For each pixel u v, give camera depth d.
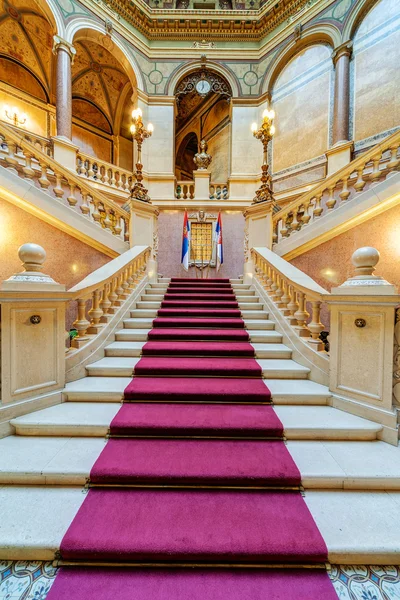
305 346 3.01
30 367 2.31
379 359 2.22
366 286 2.31
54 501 1.60
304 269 4.93
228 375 2.89
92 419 2.16
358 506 1.60
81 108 12.08
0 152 4.29
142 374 2.89
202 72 9.44
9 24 9.02
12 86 10.37
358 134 6.93
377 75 6.57
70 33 7.67
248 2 9.32
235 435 2.08
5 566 1.34
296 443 2.06
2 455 1.86
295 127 8.27
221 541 1.36
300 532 1.42
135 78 9.03
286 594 1.24
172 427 2.08
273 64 8.79
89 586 1.26
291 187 8.20
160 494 1.67
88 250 4.78
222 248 8.33
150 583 1.27
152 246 5.67
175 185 9.27
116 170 8.52
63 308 2.57
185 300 4.93
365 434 2.10
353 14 6.97
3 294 2.10
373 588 1.28
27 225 4.18
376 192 4.02
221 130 11.36
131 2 8.55
